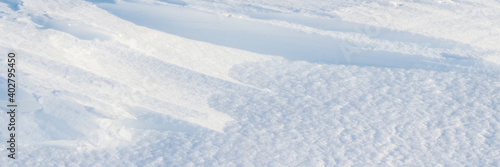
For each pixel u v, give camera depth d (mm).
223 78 12133
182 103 9898
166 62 12227
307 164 7918
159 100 9539
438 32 15422
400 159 8250
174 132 8758
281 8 15938
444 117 10148
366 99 11117
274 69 13234
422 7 18156
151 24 14367
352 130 9344
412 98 11227
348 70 13258
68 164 7414
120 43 11914
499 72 13070
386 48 14227
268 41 14602
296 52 14414
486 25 16875
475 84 12211
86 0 15156
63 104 8078
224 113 9898
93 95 8797
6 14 11727
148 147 8148
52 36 10719
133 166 7531
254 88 11656
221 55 13680
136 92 9547
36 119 7887
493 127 9680
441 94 11516
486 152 8594
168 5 15281
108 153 7852
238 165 7750
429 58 13766
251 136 8828
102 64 10898
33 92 8102
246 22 14742
